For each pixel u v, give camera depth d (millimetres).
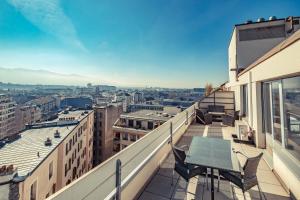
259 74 5242
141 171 3371
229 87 13859
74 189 1752
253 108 6074
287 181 3451
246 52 11656
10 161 10992
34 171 10094
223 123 9984
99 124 41125
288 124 3557
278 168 3932
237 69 11641
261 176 4090
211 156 3129
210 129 8828
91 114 35594
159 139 4562
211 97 12586
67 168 18344
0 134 77875
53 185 13773
